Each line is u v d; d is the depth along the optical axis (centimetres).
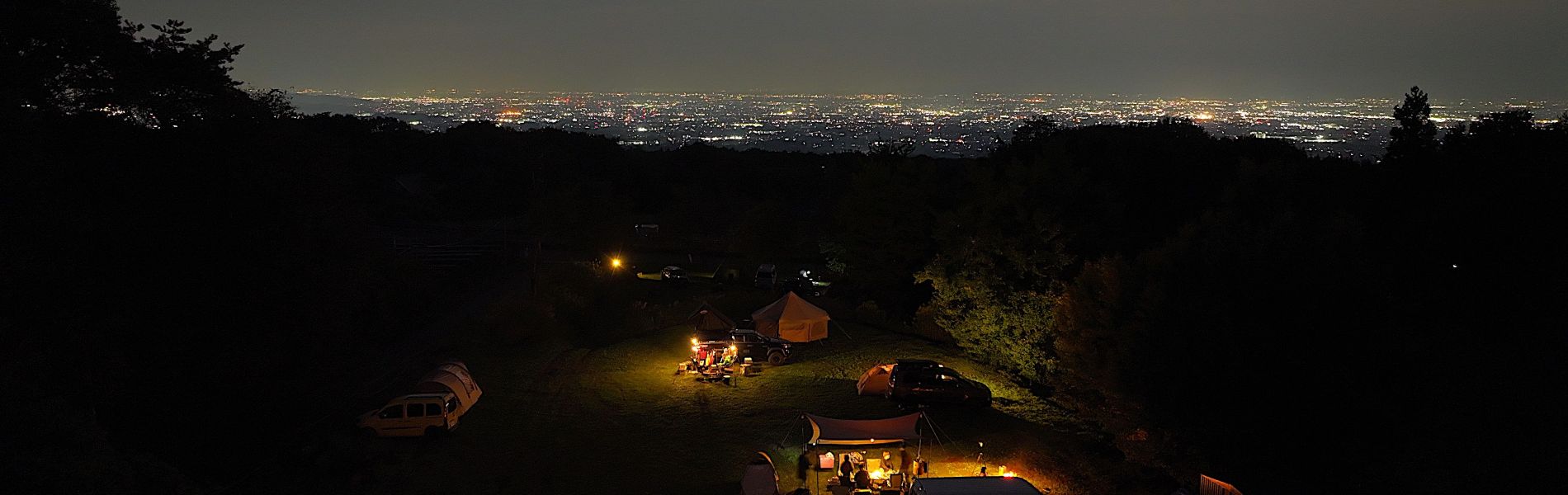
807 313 4300
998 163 5478
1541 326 2462
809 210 10450
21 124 1878
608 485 2467
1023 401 3353
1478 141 3009
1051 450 2780
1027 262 3509
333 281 2839
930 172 4941
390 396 3128
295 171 2689
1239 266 2308
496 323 4128
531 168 10438
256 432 2550
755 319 4359
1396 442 2114
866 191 4984
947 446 2786
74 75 2120
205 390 2455
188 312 2384
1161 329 2381
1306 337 2186
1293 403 2181
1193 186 4200
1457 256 2750
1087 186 3794
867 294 5484
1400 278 2766
